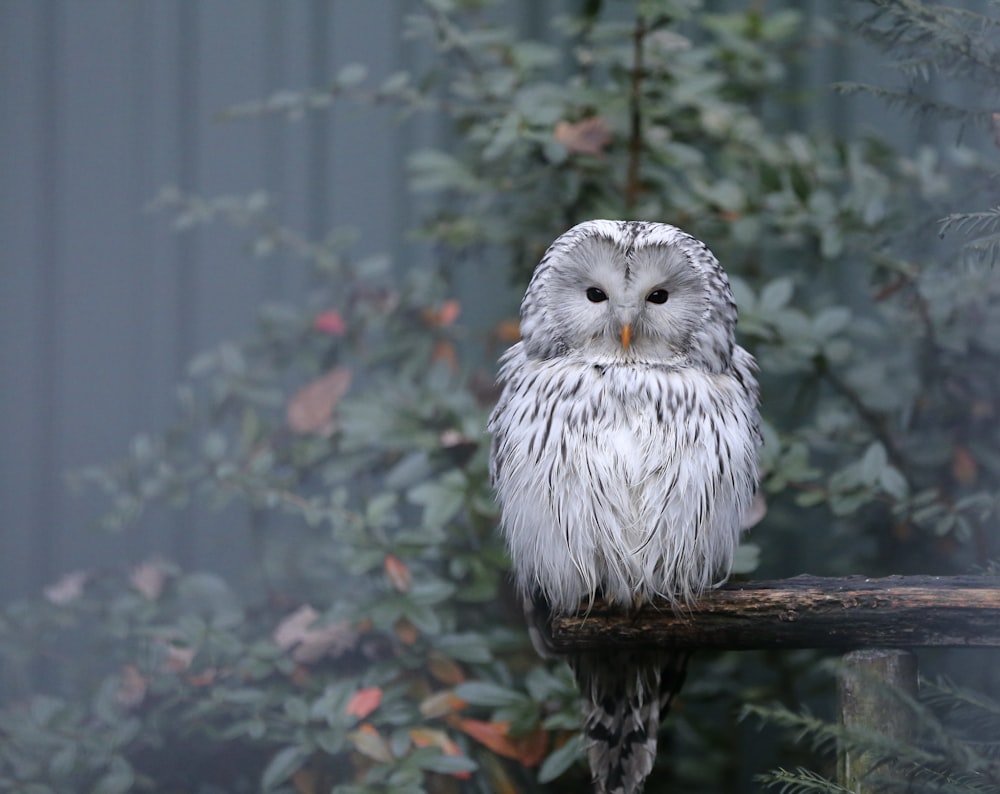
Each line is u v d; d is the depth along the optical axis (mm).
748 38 7637
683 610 4641
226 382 7344
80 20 9078
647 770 5355
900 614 4238
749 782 7609
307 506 6219
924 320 6551
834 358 6539
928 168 6926
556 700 5887
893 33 4648
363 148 9117
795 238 7160
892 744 3740
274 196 9039
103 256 9102
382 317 7434
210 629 5758
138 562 7625
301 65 9094
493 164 7238
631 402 4887
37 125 9062
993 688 6340
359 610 5703
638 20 6633
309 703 5777
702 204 6996
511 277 7648
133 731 5504
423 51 8977
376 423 6520
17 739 5438
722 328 5164
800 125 8781
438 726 5922
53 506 8953
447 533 6273
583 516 4805
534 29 8898
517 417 5086
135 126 9117
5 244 9023
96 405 9047
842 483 6125
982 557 6422
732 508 4969
